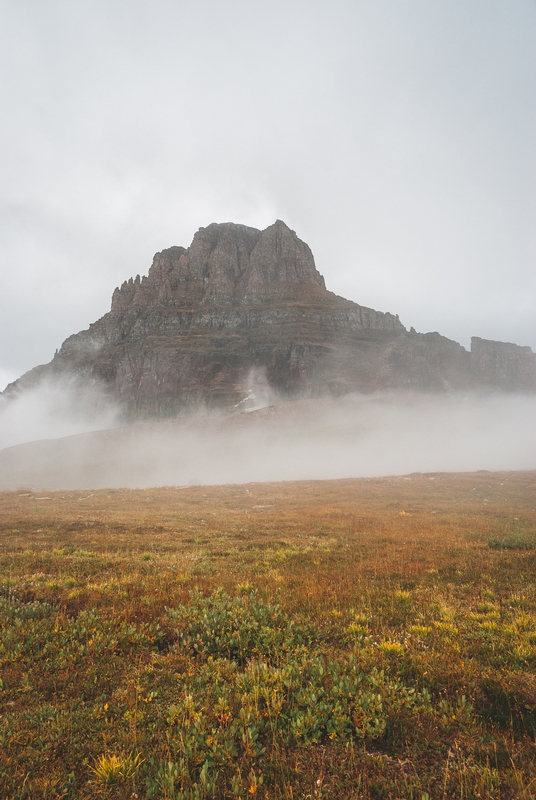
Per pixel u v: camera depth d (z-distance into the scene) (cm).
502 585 1229
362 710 598
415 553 1688
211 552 1750
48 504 3516
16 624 902
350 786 489
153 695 666
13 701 659
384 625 941
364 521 2681
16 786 495
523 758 521
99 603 1058
